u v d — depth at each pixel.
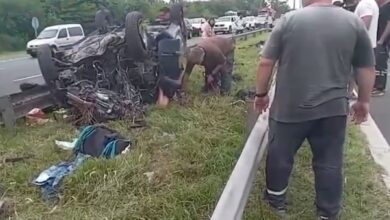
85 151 5.09
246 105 6.75
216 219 2.04
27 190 4.24
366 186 3.91
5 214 3.80
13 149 5.38
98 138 5.16
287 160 3.24
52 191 4.12
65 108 6.94
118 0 40.31
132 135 5.70
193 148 4.96
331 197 3.18
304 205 3.64
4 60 25.89
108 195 3.92
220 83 8.11
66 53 7.25
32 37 43.22
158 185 4.10
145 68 7.57
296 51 2.95
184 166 4.50
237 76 10.09
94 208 3.80
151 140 5.43
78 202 3.91
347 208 3.53
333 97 2.96
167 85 7.49
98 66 7.12
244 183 2.39
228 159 4.59
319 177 3.17
